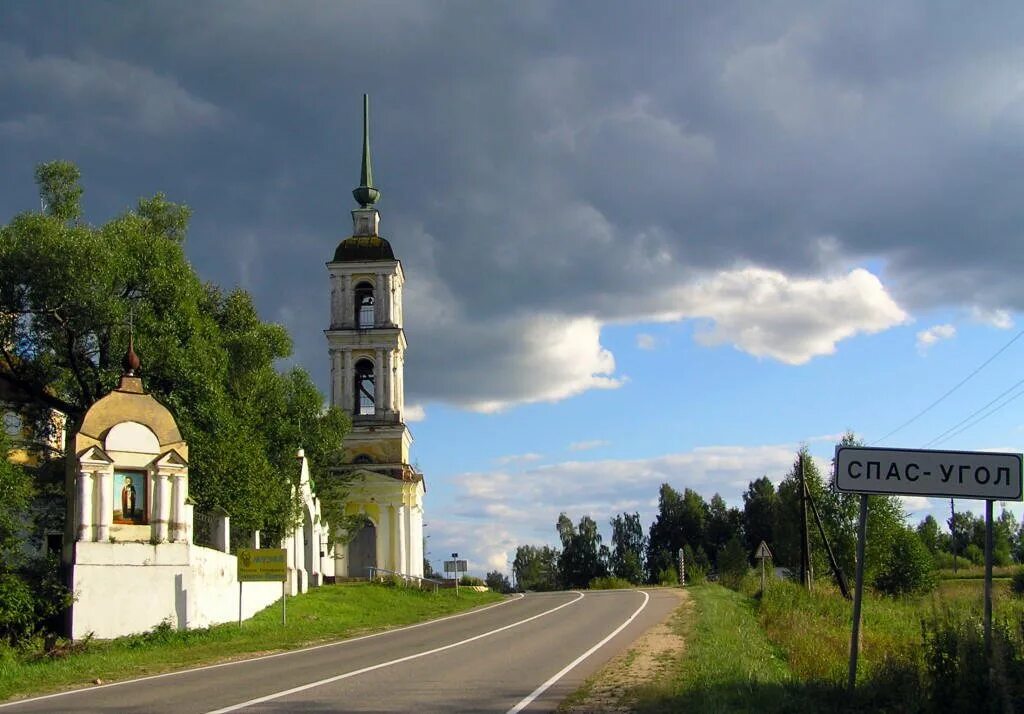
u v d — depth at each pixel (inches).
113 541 1177.4
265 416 1910.7
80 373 1486.2
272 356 1834.4
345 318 2883.9
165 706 608.1
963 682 513.0
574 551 5027.1
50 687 756.6
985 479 535.8
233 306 1872.5
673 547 5216.5
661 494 5374.0
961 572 3326.8
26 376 1486.2
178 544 1210.6
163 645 1105.4
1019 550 4682.6
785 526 3043.8
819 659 819.4
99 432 1200.2
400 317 2962.6
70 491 1192.2
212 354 1561.3
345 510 2711.6
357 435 2822.3
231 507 1481.3
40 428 1513.3
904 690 546.6
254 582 1525.6
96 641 1106.7
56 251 1385.3
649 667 781.3
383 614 1710.1
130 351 1266.0
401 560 2765.7
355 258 2906.0
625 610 1573.6
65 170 1599.4
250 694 655.1
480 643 1061.1
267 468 1598.2
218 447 1460.4
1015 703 509.7
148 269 1526.8
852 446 546.3
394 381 2861.7
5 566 1123.3
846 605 1568.7
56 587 1130.0
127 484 1205.7
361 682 715.4
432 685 694.5
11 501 1150.3
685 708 567.8
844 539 2471.7
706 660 772.6
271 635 1216.2
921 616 683.4
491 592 2583.7
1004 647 522.9
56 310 1419.8
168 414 1246.9
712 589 2084.2
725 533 5236.2
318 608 1674.5
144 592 1177.4
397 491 2785.4
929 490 538.6
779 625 1205.1
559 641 1057.5
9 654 1005.2
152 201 1793.8
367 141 3078.2
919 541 2517.2
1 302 1414.9
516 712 573.0
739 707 555.5
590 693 645.9
